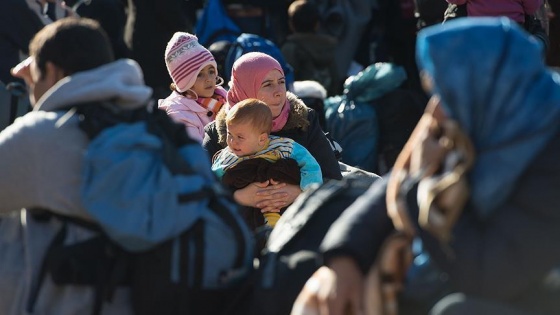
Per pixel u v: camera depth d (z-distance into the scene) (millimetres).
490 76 6945
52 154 8242
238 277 8445
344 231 7445
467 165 6961
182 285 8227
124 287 8320
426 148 7227
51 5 15742
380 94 18156
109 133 8258
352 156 18016
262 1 20500
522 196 6988
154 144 8336
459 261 7023
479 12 15102
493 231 6988
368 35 21969
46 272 8281
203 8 21094
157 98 18328
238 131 11258
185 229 8266
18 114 14852
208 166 8719
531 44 7078
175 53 13766
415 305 7371
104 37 8586
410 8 20953
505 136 6949
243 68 12180
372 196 7609
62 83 8352
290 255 8586
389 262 7398
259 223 11367
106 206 8117
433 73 7047
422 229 7168
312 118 12172
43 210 8375
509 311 6922
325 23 21109
